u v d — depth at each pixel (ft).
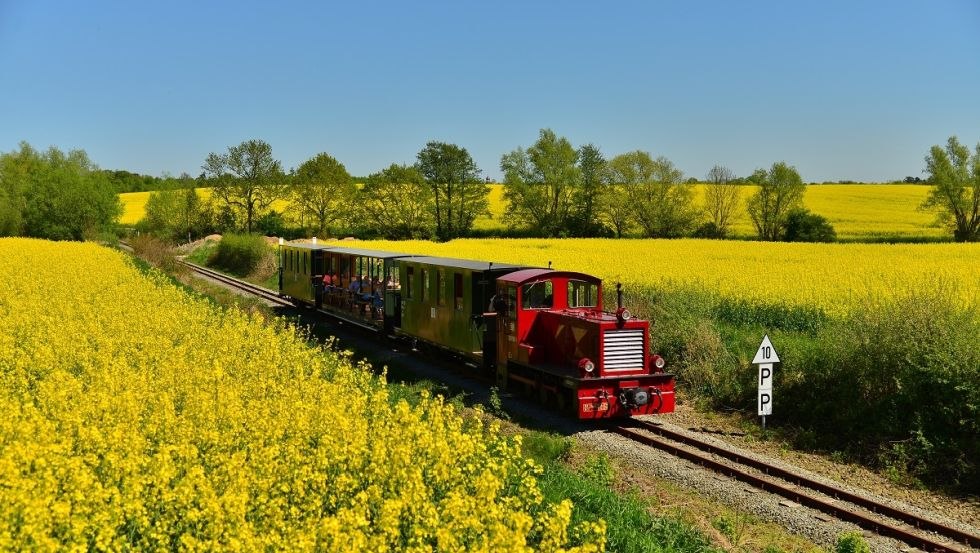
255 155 286.87
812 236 213.25
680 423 54.80
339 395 39.37
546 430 52.39
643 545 31.27
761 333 68.44
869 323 54.60
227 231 255.70
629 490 40.78
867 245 157.99
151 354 49.42
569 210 282.97
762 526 36.63
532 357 59.62
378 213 280.10
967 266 109.91
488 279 66.33
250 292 139.74
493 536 22.85
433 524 23.44
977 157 210.79
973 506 39.63
